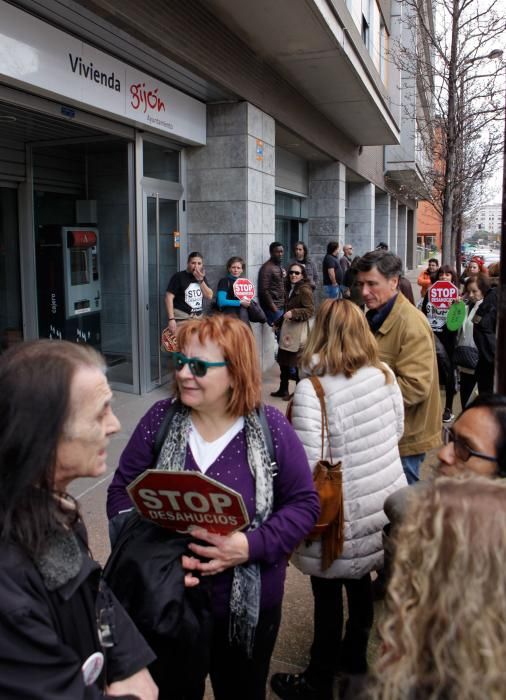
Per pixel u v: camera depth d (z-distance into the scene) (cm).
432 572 105
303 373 270
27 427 119
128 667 144
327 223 1567
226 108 845
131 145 725
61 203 787
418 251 5034
